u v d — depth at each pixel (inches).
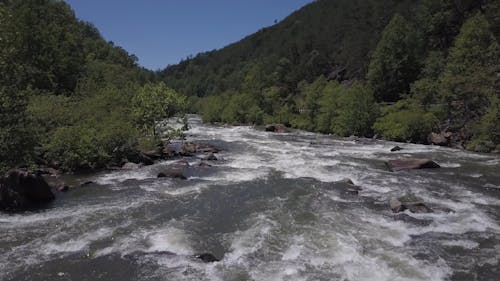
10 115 799.7
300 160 1298.0
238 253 530.9
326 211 711.7
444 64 2472.9
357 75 4175.7
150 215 695.7
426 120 1910.7
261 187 906.1
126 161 1181.1
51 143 1062.4
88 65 2504.9
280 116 3088.1
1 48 805.2
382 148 1658.5
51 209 724.7
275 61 6501.0
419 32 3208.7
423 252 536.4
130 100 1606.8
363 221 660.1
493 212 724.7
